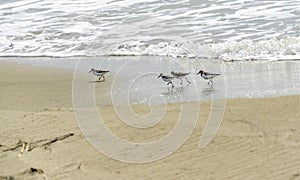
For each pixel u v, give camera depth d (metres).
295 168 9.98
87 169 10.66
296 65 19.16
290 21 24.50
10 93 17.92
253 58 20.50
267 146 11.09
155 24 25.86
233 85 17.03
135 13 28.22
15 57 24.08
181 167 10.48
